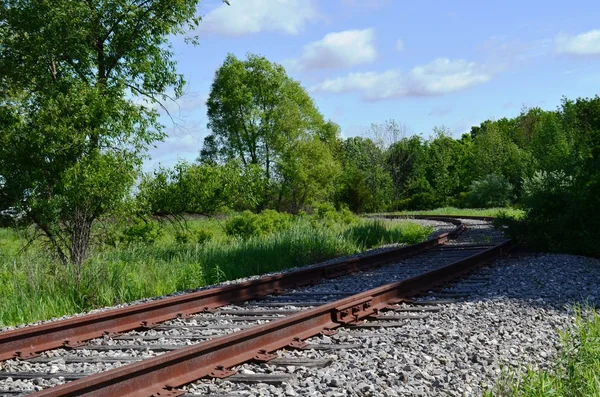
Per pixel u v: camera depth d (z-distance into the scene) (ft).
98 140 57.88
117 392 15.51
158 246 66.08
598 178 56.29
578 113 218.59
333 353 20.71
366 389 16.01
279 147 204.13
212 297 32.27
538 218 58.95
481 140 305.32
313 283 40.63
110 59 66.08
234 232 80.79
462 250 60.44
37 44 59.26
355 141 326.24
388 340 22.13
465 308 28.35
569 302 29.22
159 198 62.08
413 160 270.46
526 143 339.98
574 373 16.57
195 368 18.07
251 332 20.27
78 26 61.21
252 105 206.59
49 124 55.52
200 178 63.05
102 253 53.72
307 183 208.64
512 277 39.04
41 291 36.19
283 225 88.02
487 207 246.27
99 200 55.16
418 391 15.80
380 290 29.96
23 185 55.57
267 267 52.49
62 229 55.21
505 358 19.22
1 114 56.75
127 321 26.89
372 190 254.68
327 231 71.92
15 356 21.72
